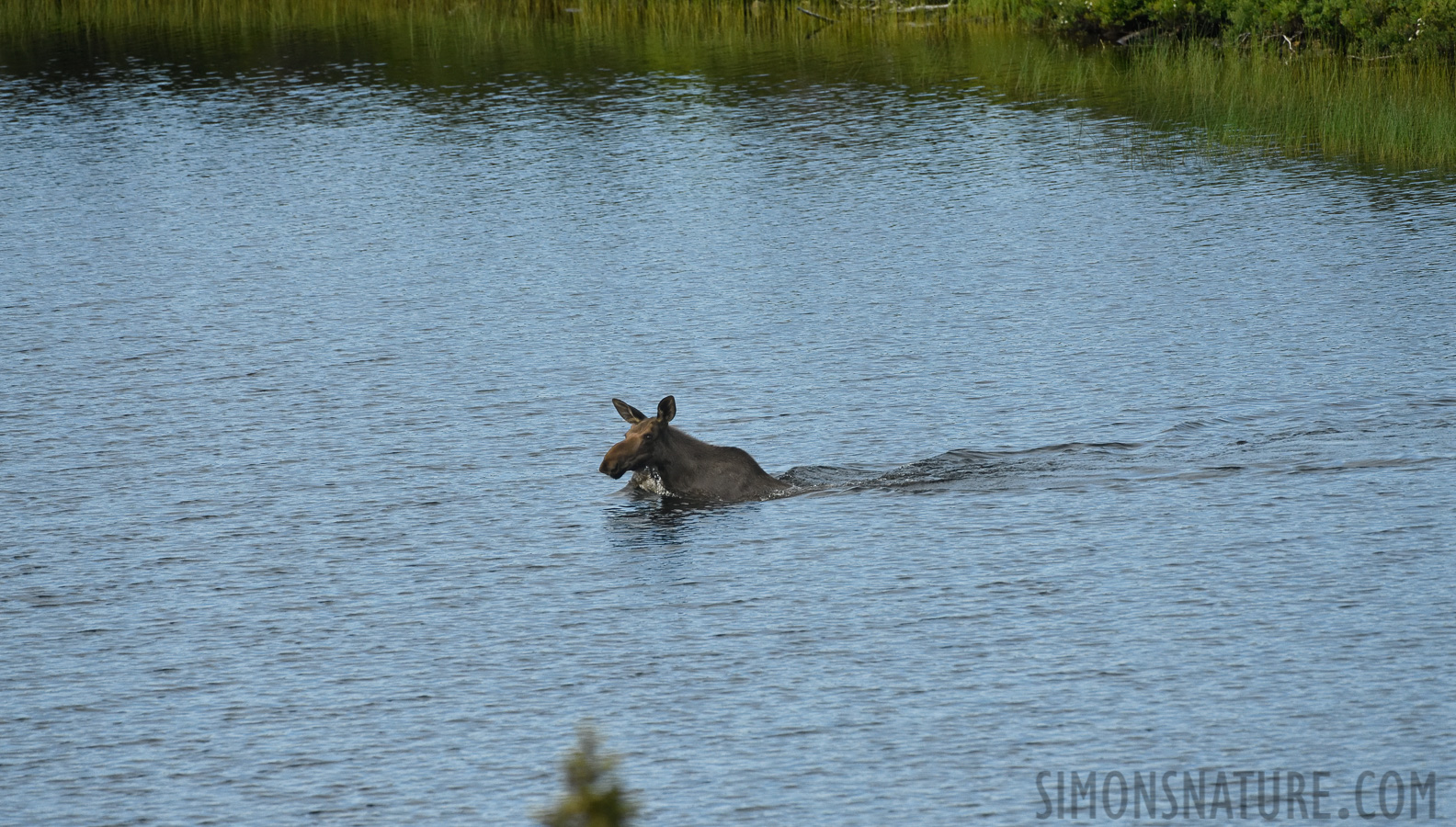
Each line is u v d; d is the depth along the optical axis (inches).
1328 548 1916.8
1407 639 1683.1
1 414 2615.7
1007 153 4372.5
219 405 2635.3
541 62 5762.8
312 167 4434.1
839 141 4571.9
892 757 1503.4
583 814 821.9
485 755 1540.4
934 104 4968.0
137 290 3344.0
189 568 2010.3
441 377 2753.4
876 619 1795.0
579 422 2513.5
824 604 1841.8
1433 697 1563.7
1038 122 4690.0
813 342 2878.9
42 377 2800.2
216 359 2883.9
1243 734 1517.0
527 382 2714.1
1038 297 3117.6
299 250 3639.3
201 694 1686.8
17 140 4820.4
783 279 3307.1
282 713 1638.8
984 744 1520.7
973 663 1681.8
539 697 1653.5
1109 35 5753.0
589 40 6117.1
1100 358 2714.1
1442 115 4279.0
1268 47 5236.2
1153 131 4522.6
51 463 2390.5
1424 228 3511.3
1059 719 1561.3
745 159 4402.1
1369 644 1675.7
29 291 3348.9
